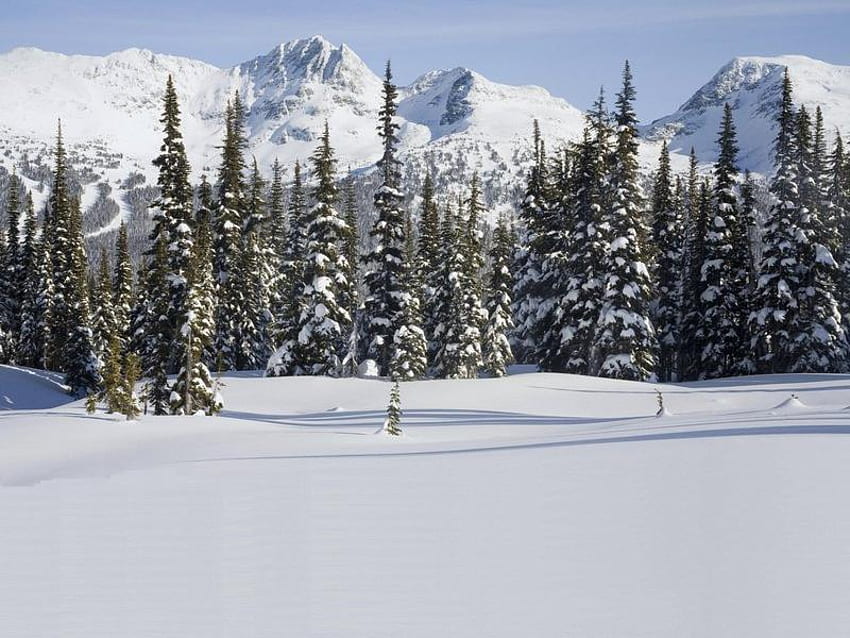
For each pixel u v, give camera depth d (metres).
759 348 49.72
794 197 48.59
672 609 4.77
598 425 23.97
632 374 45.47
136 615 4.77
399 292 48.88
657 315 57.91
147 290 43.34
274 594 5.18
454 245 56.78
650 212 53.31
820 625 4.44
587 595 5.11
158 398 36.41
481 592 5.21
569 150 52.44
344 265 46.31
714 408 33.09
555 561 5.97
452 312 56.34
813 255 48.88
